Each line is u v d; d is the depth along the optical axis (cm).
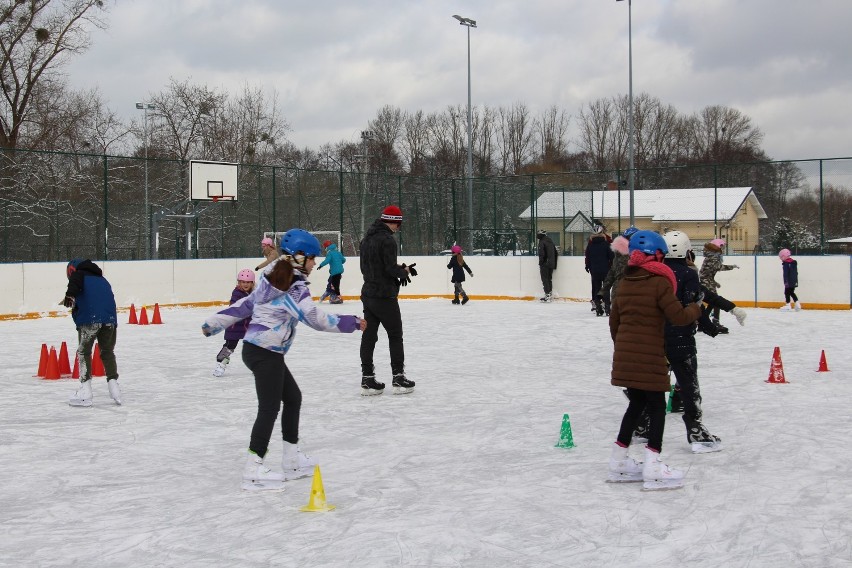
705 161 6331
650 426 520
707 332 743
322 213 2361
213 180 2169
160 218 2070
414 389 892
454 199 2434
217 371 1002
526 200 2339
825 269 1850
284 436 555
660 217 2139
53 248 1898
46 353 1020
